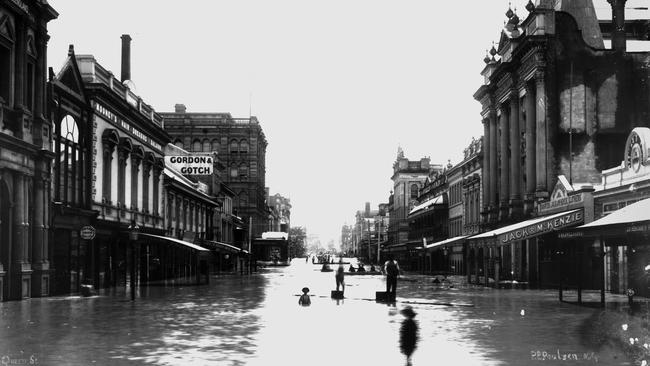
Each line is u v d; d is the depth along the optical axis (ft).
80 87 123.24
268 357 45.60
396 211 485.15
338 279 108.27
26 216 97.55
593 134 165.17
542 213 156.97
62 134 115.85
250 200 422.82
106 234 132.46
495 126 211.20
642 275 109.09
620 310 82.58
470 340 54.60
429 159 476.95
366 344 52.29
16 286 94.73
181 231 203.51
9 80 94.94
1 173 90.94
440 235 321.32
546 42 165.07
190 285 151.33
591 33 180.86
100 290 126.11
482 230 221.87
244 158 424.46
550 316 75.05
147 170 169.17
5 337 55.01
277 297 107.65
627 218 76.07
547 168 164.04
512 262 179.11
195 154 270.05
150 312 78.07
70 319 69.36
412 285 162.40
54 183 111.45
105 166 136.67
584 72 166.30
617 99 166.61
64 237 112.16
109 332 58.59
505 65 186.60
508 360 44.62
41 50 103.45
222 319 70.44
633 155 119.55
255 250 419.74
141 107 167.32
